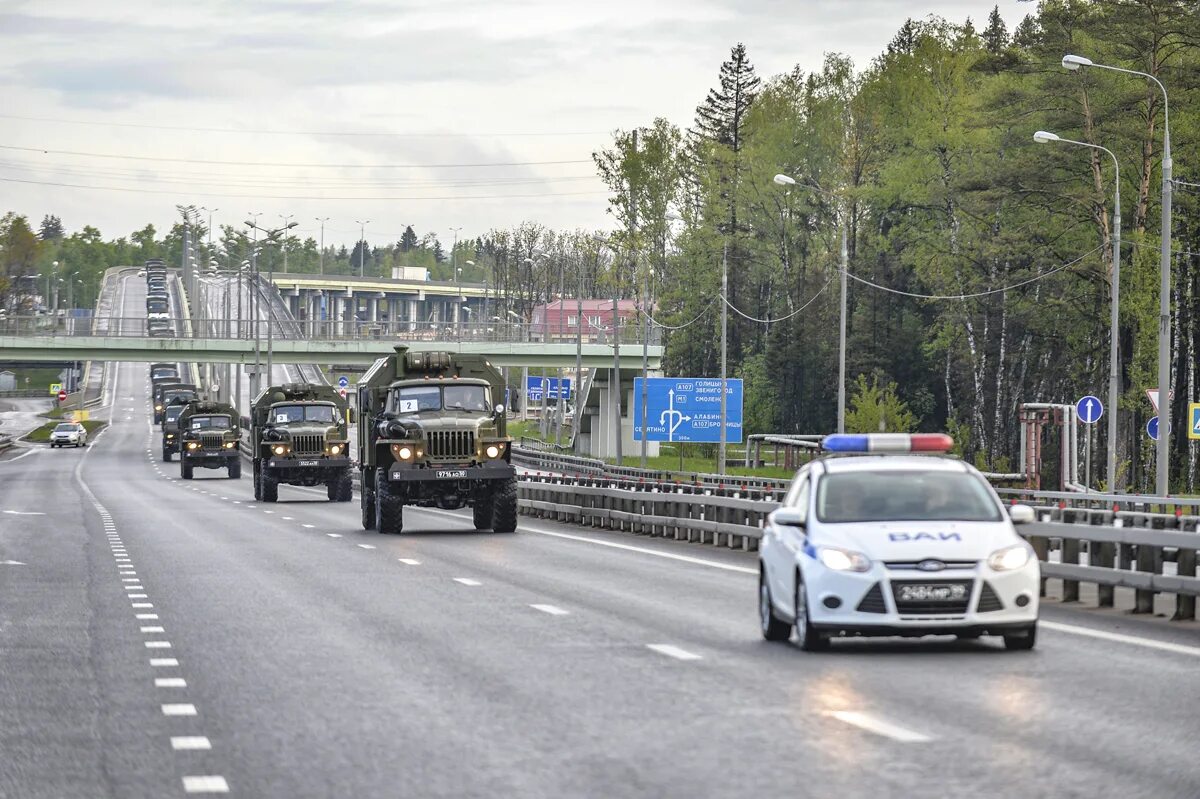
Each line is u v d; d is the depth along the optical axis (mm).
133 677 30188
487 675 29672
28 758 21922
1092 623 38531
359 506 113688
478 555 63594
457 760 21375
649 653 32719
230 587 49781
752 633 36375
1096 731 22953
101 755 22125
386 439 79875
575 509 88312
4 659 33000
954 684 27922
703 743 22328
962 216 196500
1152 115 156875
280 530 83125
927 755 21125
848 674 29281
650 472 165625
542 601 44406
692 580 51406
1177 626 37906
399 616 40625
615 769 20547
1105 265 159500
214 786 19859
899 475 34219
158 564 59906
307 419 121188
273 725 24500
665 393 168125
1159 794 18609
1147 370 161250
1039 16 161625
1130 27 151125
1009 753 21250
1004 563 31688
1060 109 162625
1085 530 43875
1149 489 159625
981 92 175750
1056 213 168500
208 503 119625
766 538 35562
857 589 31562
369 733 23656
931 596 31438
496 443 79500
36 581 52844
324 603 44250
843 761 20781
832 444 36312
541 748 22172
